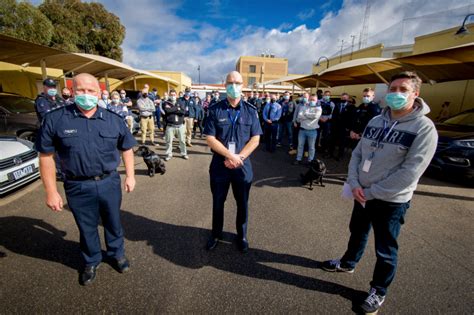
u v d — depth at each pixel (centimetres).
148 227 276
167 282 194
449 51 394
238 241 240
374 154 167
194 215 309
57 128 161
